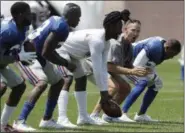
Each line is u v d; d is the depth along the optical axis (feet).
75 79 84.12
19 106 104.53
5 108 75.77
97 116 86.58
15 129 76.07
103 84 76.07
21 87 75.46
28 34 79.41
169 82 159.33
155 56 85.51
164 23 305.53
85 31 79.97
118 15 76.38
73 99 115.65
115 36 77.36
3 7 190.70
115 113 75.36
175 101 116.47
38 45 76.33
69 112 98.22
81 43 80.23
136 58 85.61
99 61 76.38
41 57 77.51
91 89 139.64
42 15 185.57
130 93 88.79
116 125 83.82
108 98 75.97
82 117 84.69
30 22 72.54
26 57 72.38
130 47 86.17
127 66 86.63
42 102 110.52
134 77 89.71
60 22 74.84
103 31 77.25
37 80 77.71
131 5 307.58
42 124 79.36
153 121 89.15
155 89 89.15
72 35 80.89
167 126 83.61
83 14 218.59
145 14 308.60
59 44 79.20
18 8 71.36
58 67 83.66
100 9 223.51
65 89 82.99
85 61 86.43
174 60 230.27
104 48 77.87
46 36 75.72
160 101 116.06
